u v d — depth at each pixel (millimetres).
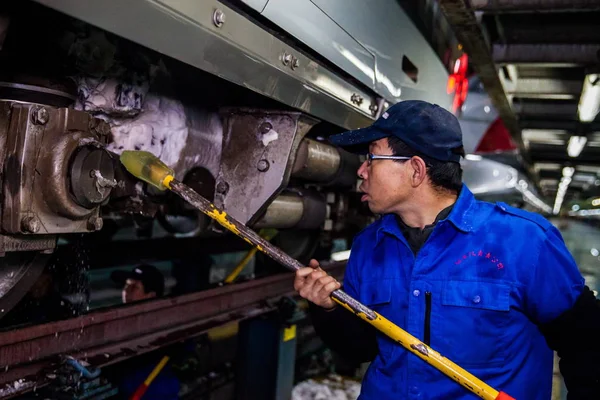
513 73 6348
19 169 1346
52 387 1731
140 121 2164
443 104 4754
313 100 2379
